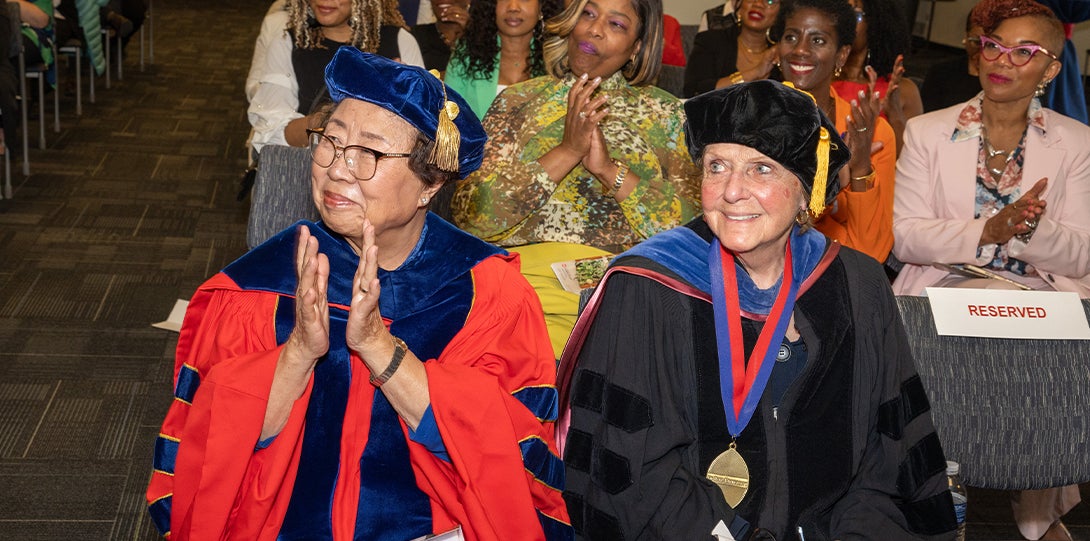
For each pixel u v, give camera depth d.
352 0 4.29
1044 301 2.34
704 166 1.90
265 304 1.77
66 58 9.40
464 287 1.83
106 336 4.23
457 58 3.97
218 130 8.20
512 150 2.92
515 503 1.73
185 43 12.29
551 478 1.84
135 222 5.77
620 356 1.93
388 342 1.69
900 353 2.04
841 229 3.06
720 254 1.98
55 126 7.71
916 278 3.25
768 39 3.56
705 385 1.93
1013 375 2.31
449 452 1.70
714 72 5.62
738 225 1.84
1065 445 2.33
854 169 2.95
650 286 1.96
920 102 4.36
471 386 1.71
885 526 1.96
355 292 1.62
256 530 1.70
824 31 3.35
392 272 1.81
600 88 3.00
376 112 1.68
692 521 1.87
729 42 5.64
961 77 4.72
